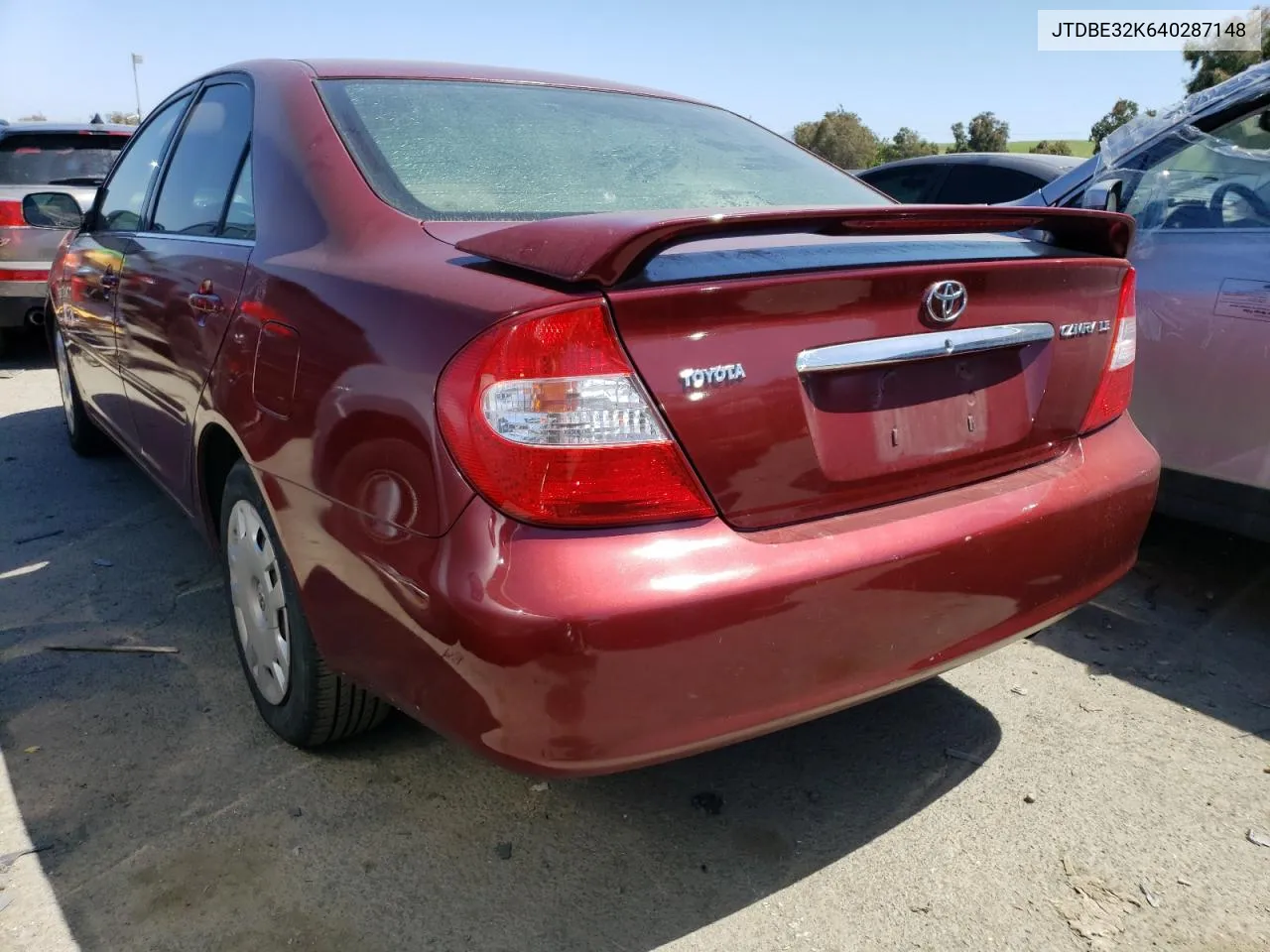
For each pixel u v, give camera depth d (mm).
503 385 1544
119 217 3727
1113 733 2598
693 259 1670
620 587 1534
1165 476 3254
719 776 2393
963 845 2158
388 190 2123
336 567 1868
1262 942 1897
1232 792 2350
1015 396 2062
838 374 1771
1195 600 3391
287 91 2492
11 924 1871
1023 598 2033
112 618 3121
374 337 1771
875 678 1818
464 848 2107
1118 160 3549
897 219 1751
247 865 2037
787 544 1694
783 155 2871
